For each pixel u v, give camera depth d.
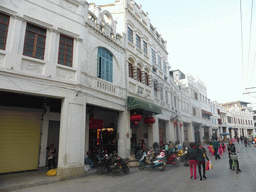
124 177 8.39
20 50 7.54
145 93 16.47
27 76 7.47
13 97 8.55
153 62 19.41
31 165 9.30
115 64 12.97
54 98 9.21
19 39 7.53
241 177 7.82
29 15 7.95
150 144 16.45
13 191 6.08
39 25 8.29
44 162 10.02
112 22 13.10
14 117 8.98
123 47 13.91
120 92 12.80
